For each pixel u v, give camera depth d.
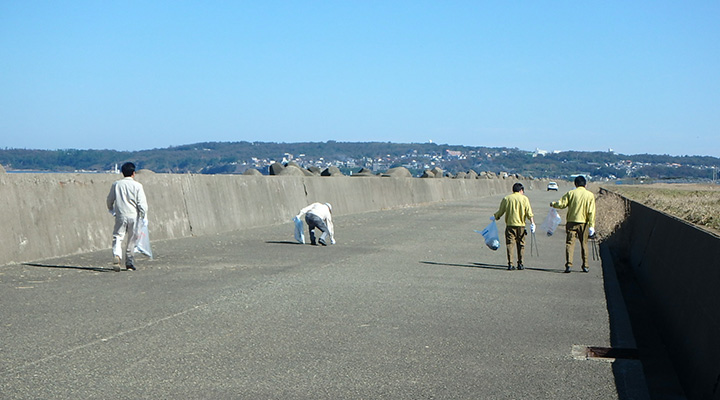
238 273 12.19
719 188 71.62
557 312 9.57
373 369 6.52
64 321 8.10
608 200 29.48
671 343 8.13
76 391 5.63
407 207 37.28
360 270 12.94
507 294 10.91
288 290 10.59
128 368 6.31
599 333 8.34
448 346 7.48
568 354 7.32
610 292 11.41
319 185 28.30
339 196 30.28
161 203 17.86
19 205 13.12
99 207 15.41
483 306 9.84
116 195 12.14
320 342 7.46
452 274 12.85
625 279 13.91
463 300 10.23
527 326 8.62
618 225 19.92
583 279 12.92
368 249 16.50
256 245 16.78
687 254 8.66
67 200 14.45
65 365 6.34
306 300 9.82
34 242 13.27
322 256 14.91
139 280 11.18
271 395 5.68
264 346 7.23
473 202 44.97
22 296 9.57
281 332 7.87
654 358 8.02
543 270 14.05
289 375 6.25
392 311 9.24
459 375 6.42
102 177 15.82
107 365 6.38
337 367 6.54
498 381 6.28
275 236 19.20
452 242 18.73
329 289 10.77
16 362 6.40
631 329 8.55
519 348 7.51
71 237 14.32
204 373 6.23
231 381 6.02
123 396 5.54
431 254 15.91
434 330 8.21
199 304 9.30
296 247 16.52
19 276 11.23
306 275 12.13
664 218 11.98
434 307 9.62
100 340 7.27
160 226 17.58
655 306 10.45
